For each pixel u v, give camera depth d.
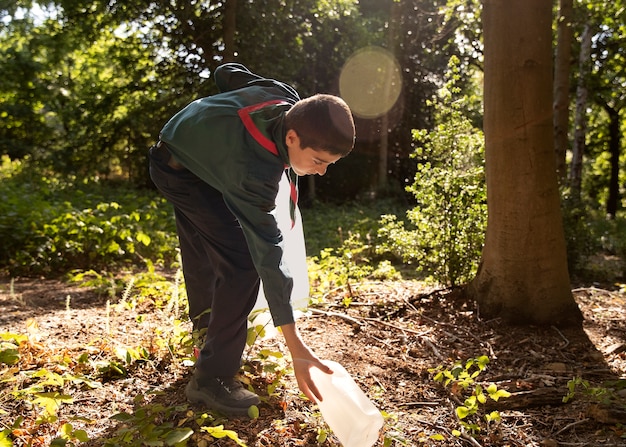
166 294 4.34
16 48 22.06
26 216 7.09
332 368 2.20
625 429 2.51
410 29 18.28
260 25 14.88
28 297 4.80
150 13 15.05
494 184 4.04
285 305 2.14
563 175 9.11
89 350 3.08
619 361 3.39
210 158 2.23
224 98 2.38
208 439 2.28
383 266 5.95
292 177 2.54
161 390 2.74
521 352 3.52
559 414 2.68
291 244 2.88
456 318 4.07
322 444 2.29
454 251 4.79
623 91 18.28
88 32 16.27
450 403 2.76
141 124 17.34
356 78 20.14
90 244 6.87
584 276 7.08
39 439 2.25
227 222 2.42
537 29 3.81
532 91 3.86
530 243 3.95
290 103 2.40
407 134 21.08
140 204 11.70
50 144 23.70
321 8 15.49
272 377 2.83
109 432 2.34
